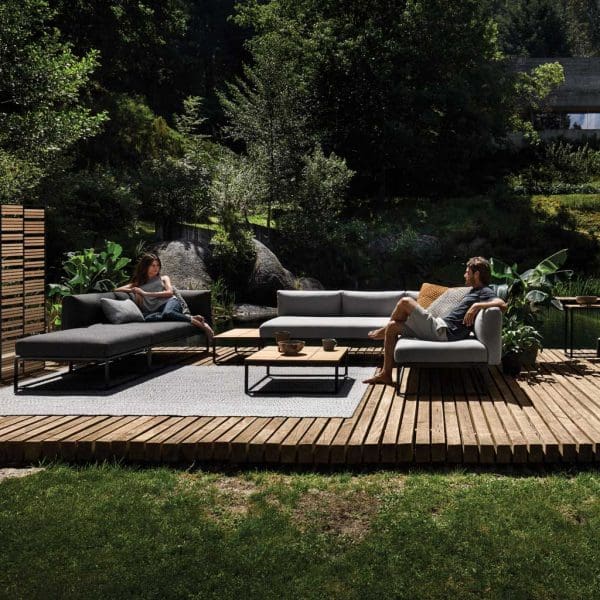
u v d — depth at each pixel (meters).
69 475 3.71
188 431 4.21
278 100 20.09
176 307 7.23
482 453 3.86
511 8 47.25
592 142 28.27
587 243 20.09
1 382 6.00
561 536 2.93
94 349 5.52
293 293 7.85
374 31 23.14
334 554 2.83
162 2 25.80
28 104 14.57
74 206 14.07
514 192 23.78
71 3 21.78
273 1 26.17
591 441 3.86
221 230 15.59
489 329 5.51
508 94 24.11
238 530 3.01
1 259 5.96
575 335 10.41
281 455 3.91
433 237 20.06
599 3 53.66
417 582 2.59
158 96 29.70
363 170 24.36
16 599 2.47
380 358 7.52
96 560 2.75
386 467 3.88
